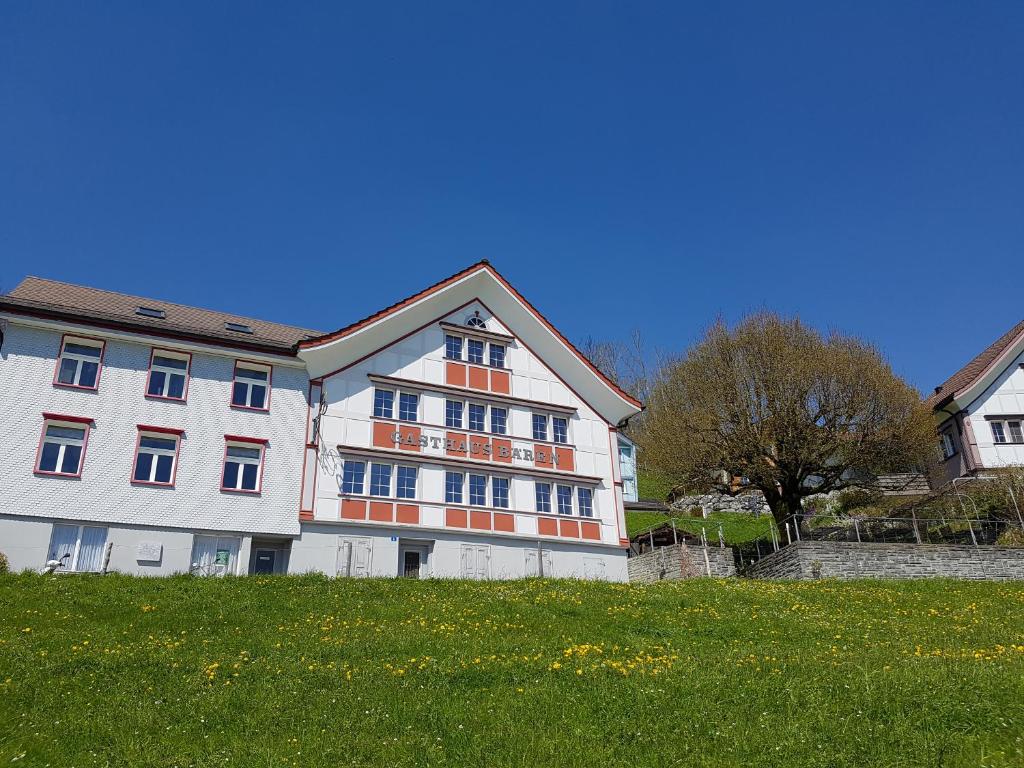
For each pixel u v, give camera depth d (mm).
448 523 34219
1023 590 28344
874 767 10164
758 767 10289
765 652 17531
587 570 36656
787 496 41750
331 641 18234
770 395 41375
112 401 30328
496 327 38938
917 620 23281
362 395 34500
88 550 28750
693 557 35938
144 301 35938
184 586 24641
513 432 37344
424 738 11602
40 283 33406
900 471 41812
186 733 12078
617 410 40625
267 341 32969
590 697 13125
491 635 19359
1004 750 10539
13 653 16453
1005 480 37812
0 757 11102
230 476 31406
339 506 32406
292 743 11570
